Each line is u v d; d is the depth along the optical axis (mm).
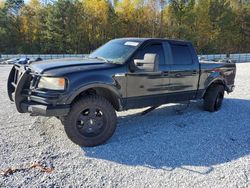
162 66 4953
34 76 3859
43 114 3703
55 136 4422
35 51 43031
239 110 6527
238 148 4141
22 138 4293
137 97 4621
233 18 51844
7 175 3117
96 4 44250
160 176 3221
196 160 3676
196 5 49844
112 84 4191
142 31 48000
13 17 46094
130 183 3043
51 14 42156
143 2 47781
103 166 3443
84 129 4043
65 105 3785
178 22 48781
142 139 4422
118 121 5422
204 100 6316
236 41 53594
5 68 19719
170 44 5227
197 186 3010
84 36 44438
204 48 49906
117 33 45781
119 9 47375
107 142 4262
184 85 5441
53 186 2936
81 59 4691
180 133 4746
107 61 4453
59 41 42469
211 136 4633
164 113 6086
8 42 43906
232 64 6801
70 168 3357
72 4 42812
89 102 3988
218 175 3271
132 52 4527
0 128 4730
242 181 3141
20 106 3943
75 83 3816
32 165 3365
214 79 6117
